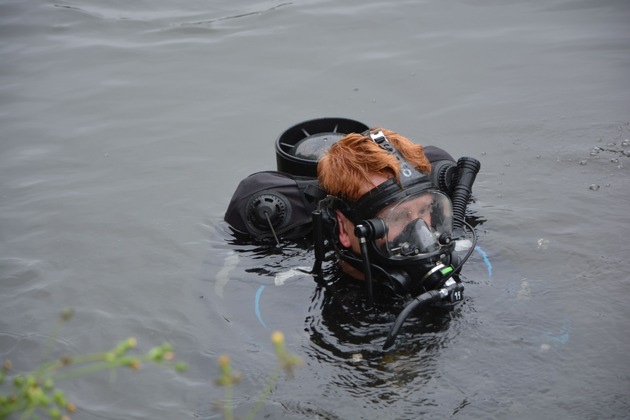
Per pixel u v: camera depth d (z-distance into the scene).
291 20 9.35
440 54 8.31
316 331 3.95
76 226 5.59
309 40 8.84
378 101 7.48
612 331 3.77
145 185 6.21
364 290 4.21
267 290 4.33
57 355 4.18
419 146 4.14
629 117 6.72
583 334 3.76
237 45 8.84
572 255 4.50
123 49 8.88
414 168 4.04
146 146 6.90
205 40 9.01
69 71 8.43
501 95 7.38
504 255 4.52
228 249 4.76
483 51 8.31
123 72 8.36
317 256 4.32
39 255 5.23
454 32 8.80
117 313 4.48
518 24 8.88
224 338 4.04
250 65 8.38
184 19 9.61
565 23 8.79
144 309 4.49
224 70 8.29
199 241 5.28
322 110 7.39
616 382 3.45
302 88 7.82
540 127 6.69
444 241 4.01
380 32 8.91
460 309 3.98
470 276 4.26
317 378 3.63
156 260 5.06
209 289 4.47
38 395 2.31
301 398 3.53
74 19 9.69
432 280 3.95
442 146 6.58
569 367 3.55
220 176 6.33
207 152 6.76
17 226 5.65
